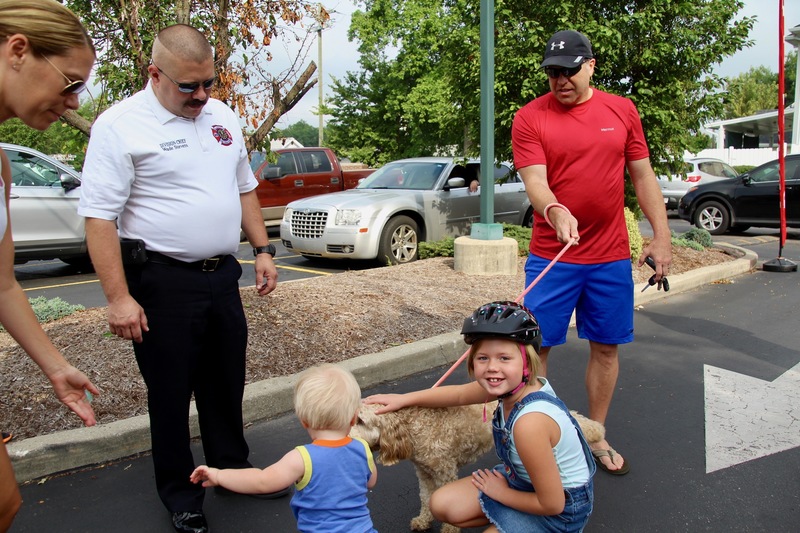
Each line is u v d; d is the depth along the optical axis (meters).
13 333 2.24
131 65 5.29
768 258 11.35
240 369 3.41
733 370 5.49
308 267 10.41
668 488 3.61
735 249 10.85
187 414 3.19
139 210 2.97
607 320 3.72
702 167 19.55
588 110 3.55
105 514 3.33
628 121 3.63
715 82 9.86
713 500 3.48
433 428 2.89
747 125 38.59
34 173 9.57
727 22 9.49
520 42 9.30
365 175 16.23
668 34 9.19
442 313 6.45
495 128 9.98
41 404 4.11
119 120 2.86
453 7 10.84
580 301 3.80
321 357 5.13
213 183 3.08
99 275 2.87
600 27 8.75
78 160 6.18
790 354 5.91
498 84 9.27
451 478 2.99
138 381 4.44
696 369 5.51
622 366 5.60
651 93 9.12
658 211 3.73
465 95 10.06
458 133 11.16
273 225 14.56
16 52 1.86
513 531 2.55
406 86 25.59
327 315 5.91
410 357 5.30
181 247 3.02
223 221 3.11
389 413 2.77
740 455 3.98
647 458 3.95
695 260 9.74
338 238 9.73
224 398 3.45
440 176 11.00
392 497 3.54
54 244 9.59
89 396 2.35
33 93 1.92
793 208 14.12
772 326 6.84
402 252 10.17
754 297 8.18
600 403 3.88
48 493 3.51
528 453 2.42
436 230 10.64
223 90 5.14
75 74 1.96
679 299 8.11
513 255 8.33
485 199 8.49
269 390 4.47
